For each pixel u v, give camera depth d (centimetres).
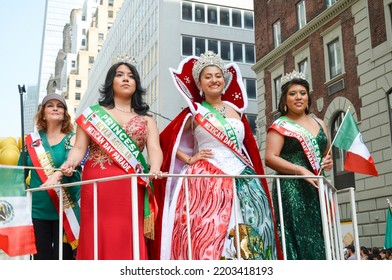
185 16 3228
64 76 9219
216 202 346
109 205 312
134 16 4006
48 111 404
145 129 342
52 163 391
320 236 376
